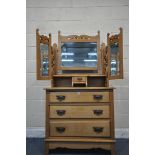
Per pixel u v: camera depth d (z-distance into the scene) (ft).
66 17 10.17
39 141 9.51
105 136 7.69
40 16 10.20
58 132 7.79
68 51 9.14
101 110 7.72
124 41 10.06
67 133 7.77
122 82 10.01
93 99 7.75
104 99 7.73
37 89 10.17
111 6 10.13
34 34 10.21
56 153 8.07
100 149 8.52
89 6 10.16
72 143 7.72
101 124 7.70
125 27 10.07
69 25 10.16
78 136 7.75
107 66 8.41
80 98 7.78
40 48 8.05
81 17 10.16
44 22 10.19
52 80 8.55
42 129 10.11
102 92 7.76
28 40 10.20
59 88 7.78
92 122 7.73
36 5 10.21
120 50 7.79
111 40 8.00
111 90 7.73
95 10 10.16
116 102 10.01
